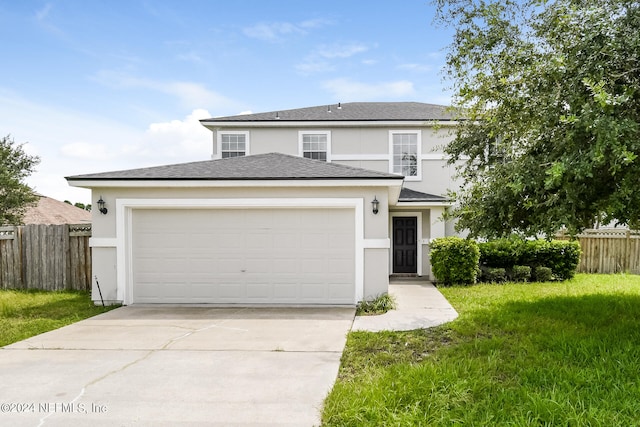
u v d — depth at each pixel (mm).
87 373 4375
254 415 3371
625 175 4660
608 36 4879
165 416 3365
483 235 6512
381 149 13742
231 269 8344
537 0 5648
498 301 8219
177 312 7570
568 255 11516
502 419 3182
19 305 8430
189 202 8211
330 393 3723
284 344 5430
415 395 3553
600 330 5559
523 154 5945
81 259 10719
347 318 6969
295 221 8289
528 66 5875
